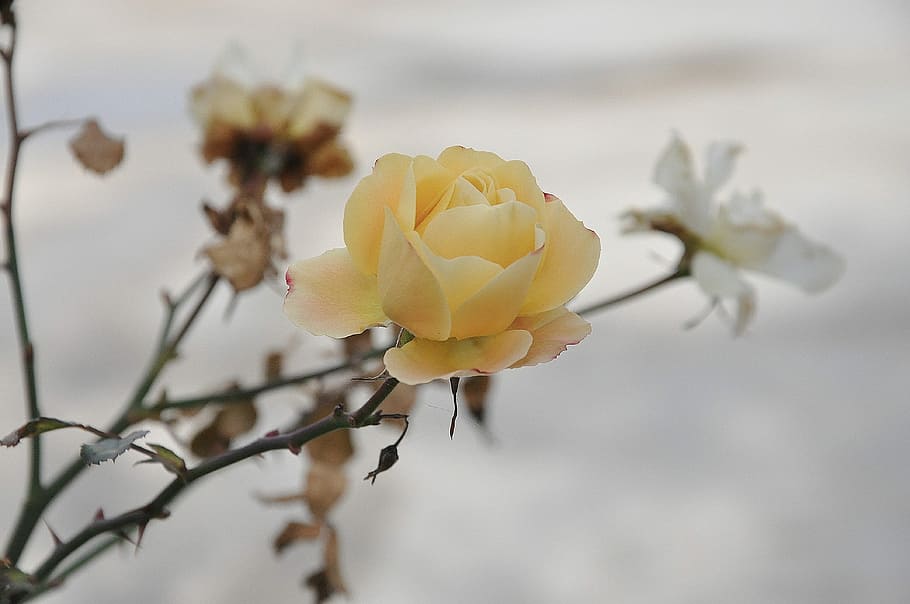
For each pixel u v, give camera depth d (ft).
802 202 9.48
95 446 2.39
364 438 4.94
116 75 10.26
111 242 7.84
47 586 2.49
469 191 2.29
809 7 14.38
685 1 14.62
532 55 12.41
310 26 12.46
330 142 2.98
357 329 2.33
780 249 2.90
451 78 11.51
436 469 6.62
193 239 8.04
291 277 2.35
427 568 5.83
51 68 10.23
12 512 5.88
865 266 8.63
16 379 6.73
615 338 7.92
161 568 5.63
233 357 6.77
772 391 7.33
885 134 10.78
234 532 5.82
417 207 2.31
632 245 8.77
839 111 11.32
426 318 2.28
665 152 2.90
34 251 7.80
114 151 2.76
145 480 6.10
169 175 8.88
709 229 2.89
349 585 5.68
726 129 10.85
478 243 2.28
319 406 2.85
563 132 10.59
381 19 13.10
